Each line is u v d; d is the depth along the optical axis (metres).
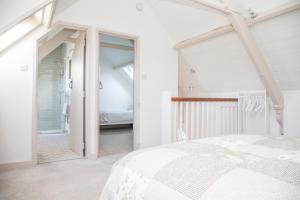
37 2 1.60
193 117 2.86
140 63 3.80
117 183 0.98
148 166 0.91
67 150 3.98
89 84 3.37
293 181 0.66
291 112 3.10
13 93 2.85
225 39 3.32
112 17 3.54
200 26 3.52
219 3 2.60
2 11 1.46
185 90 4.82
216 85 4.16
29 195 2.04
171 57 4.16
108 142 4.70
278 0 2.46
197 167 0.79
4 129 2.80
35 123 2.99
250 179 0.67
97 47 3.40
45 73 6.67
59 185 2.28
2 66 2.78
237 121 3.50
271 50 2.93
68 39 3.89
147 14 3.90
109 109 7.46
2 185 2.27
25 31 2.83
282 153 0.98
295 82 3.00
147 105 3.85
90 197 2.00
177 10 3.56
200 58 3.98
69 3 3.07
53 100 6.79
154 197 0.75
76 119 3.74
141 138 3.77
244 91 3.73
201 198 0.64
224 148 1.06
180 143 1.21
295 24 2.50
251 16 2.71
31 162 2.96
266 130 3.33
